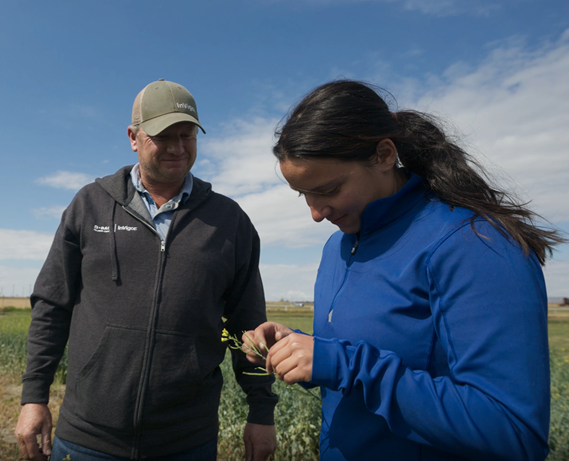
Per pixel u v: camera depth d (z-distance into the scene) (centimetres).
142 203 219
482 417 81
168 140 214
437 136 117
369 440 106
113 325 200
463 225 98
